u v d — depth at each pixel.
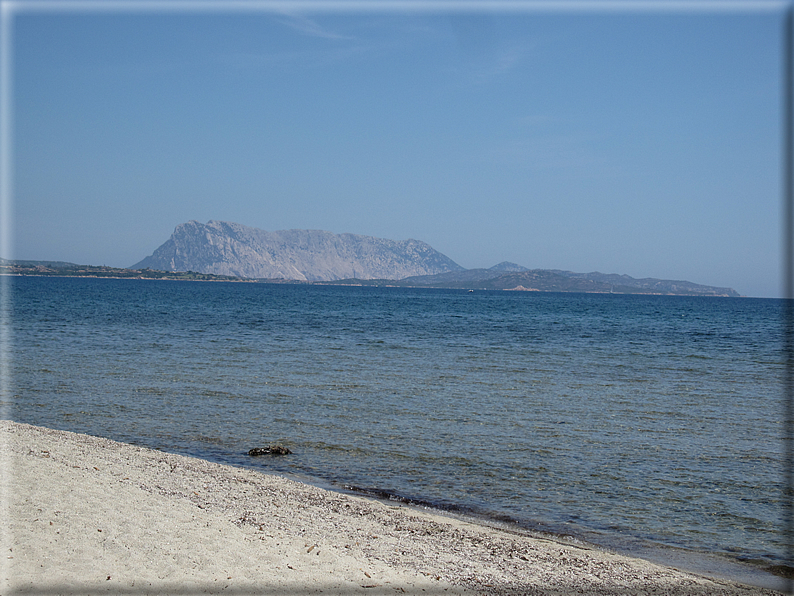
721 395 25.48
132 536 8.27
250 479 13.00
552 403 23.08
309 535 9.42
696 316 103.19
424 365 33.03
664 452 16.47
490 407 22.11
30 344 37.50
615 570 9.14
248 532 9.14
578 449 16.66
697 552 10.19
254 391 24.27
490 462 15.32
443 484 13.61
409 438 17.55
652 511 12.09
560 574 8.79
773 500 12.80
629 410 22.05
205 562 7.65
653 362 36.69
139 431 17.81
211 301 113.44
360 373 29.58
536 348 43.47
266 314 78.19
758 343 51.34
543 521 11.45
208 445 16.50
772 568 9.59
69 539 7.90
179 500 10.59
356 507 11.52
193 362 31.84
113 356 33.28
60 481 10.70
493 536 10.38
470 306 128.88
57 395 22.67
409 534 10.10
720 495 13.09
